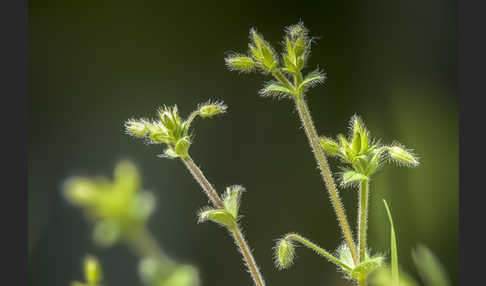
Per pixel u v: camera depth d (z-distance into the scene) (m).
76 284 0.39
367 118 0.44
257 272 0.35
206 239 0.44
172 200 0.44
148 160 0.44
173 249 0.43
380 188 0.44
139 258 0.42
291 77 0.36
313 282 0.43
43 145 0.44
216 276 0.43
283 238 0.34
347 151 0.34
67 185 0.37
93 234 0.43
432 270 0.42
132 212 0.37
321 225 0.44
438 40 0.44
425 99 0.44
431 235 0.43
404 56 0.44
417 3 0.44
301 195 0.44
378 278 0.38
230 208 0.34
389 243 0.43
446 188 0.44
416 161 0.33
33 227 0.43
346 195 0.44
